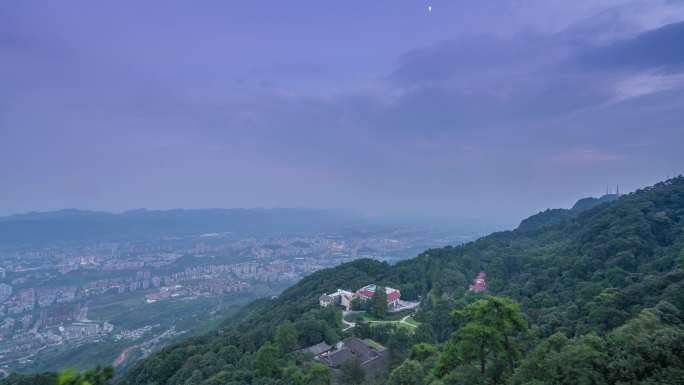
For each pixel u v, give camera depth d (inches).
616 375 1350.9
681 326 1724.9
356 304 4633.4
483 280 5064.0
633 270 3467.0
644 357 1380.4
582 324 2388.0
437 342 3390.7
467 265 5674.2
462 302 3939.5
